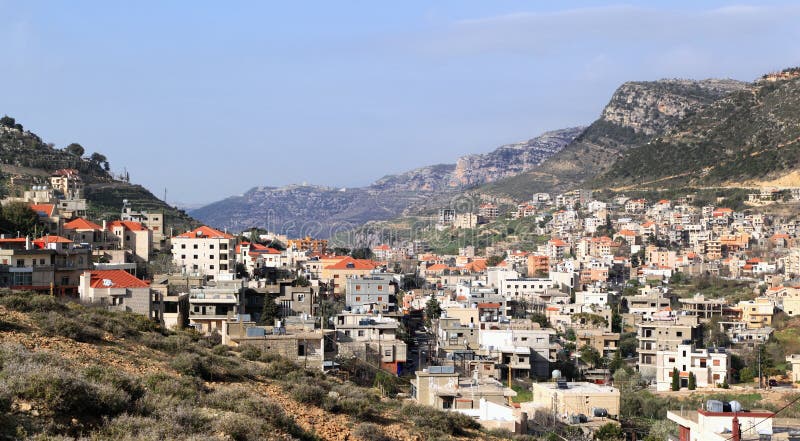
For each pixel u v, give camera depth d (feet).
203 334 396.37
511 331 600.80
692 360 590.55
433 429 235.81
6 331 226.17
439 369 346.95
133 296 415.64
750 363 643.86
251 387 237.45
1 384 155.63
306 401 230.68
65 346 226.58
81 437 148.77
